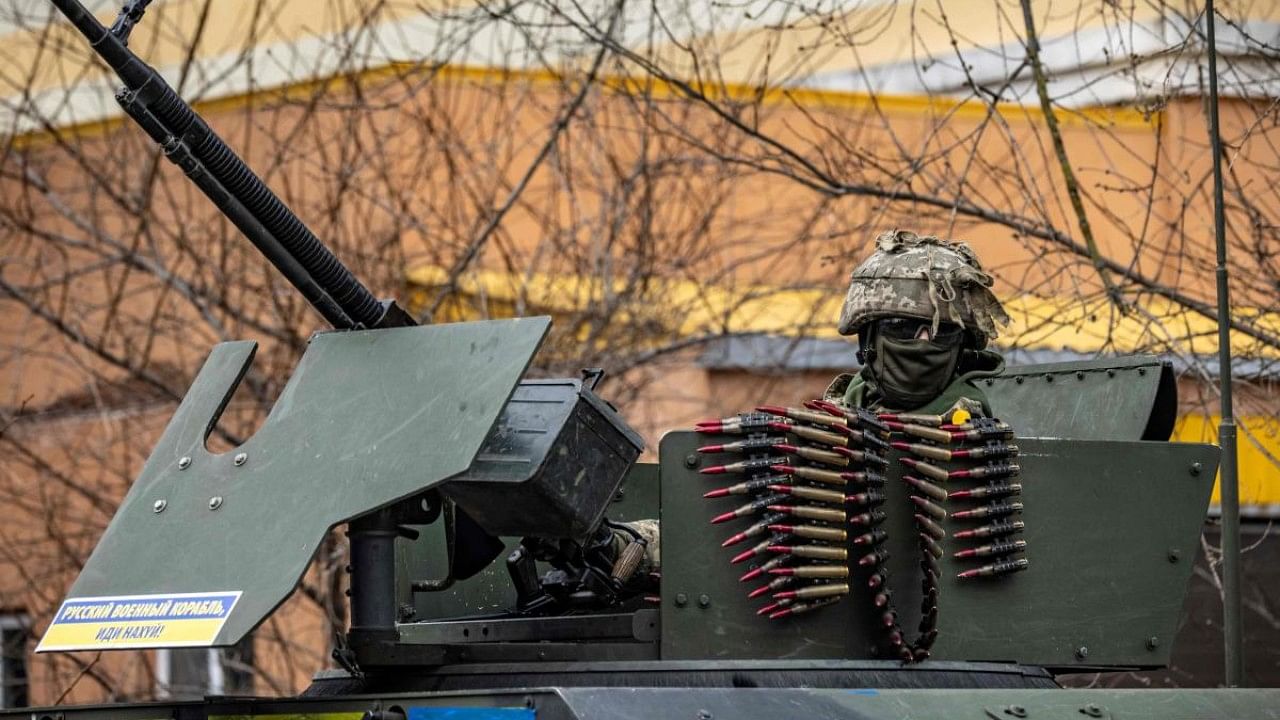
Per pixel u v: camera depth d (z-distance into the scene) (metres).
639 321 15.01
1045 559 7.25
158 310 14.90
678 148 15.77
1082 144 14.87
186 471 6.79
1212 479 7.46
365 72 15.12
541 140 16.12
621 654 6.79
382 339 6.69
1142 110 11.89
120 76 6.57
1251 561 14.50
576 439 6.64
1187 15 13.06
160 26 17.20
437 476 6.16
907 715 6.23
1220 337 8.05
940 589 7.09
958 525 7.14
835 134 14.02
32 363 17.06
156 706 7.07
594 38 13.17
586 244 15.97
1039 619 7.21
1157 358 8.38
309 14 16.58
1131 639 7.30
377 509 6.25
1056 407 8.61
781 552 6.71
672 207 15.69
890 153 15.30
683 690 6.06
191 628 6.28
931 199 12.69
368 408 6.52
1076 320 12.16
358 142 14.88
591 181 15.85
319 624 15.92
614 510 8.46
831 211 14.74
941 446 7.11
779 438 6.79
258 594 6.25
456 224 15.01
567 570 7.45
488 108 16.11
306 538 6.30
